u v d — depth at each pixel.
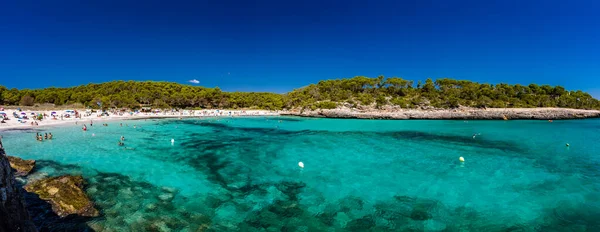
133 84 101.00
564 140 29.97
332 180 15.95
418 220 11.16
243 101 97.44
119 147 24.48
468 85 91.94
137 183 14.83
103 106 74.56
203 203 12.48
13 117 45.75
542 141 29.38
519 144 27.64
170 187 14.41
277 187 14.73
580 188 14.61
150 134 33.62
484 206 12.42
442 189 14.51
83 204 11.41
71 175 14.92
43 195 11.35
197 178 16.03
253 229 10.30
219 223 10.69
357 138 32.06
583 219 11.20
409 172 17.52
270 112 79.38
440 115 63.69
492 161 20.33
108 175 16.08
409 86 95.88
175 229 10.08
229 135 34.22
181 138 30.88
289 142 29.03
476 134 35.44
